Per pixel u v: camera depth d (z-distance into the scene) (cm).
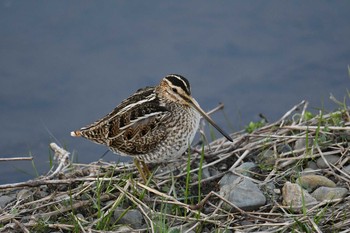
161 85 1416
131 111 1385
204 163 1452
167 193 1353
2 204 1380
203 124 1642
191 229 1230
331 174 1376
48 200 1352
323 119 1504
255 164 1416
